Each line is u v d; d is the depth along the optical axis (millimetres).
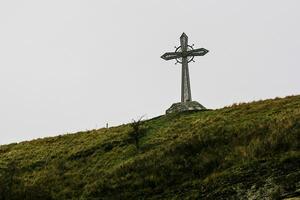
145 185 40469
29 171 50781
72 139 60625
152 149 49344
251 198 31562
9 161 54969
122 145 53125
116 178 43219
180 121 57719
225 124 50250
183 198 35500
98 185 42500
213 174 37656
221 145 44281
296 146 37500
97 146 54375
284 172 33156
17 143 64750
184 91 67500
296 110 46875
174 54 68812
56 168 50094
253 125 46312
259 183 32875
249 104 57500
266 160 36438
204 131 49125
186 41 68812
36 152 56969
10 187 44656
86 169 48406
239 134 45188
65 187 44531
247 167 36344
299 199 28531
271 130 43031
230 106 59906
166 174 41188
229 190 33625
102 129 63312
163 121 60188
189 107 64000
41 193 43281
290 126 41625
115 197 39750
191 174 39969
